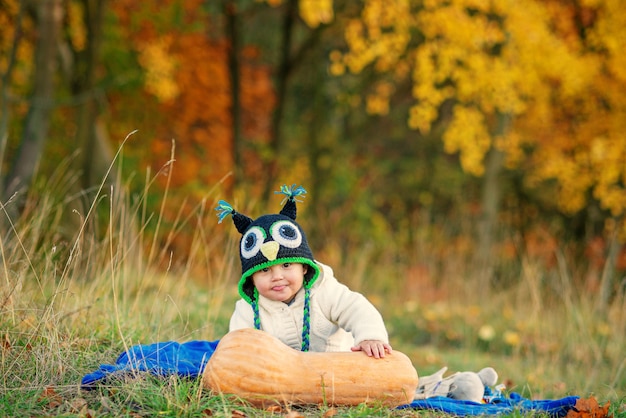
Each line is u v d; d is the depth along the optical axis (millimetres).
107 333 4797
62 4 10578
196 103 16406
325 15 9820
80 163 11141
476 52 11695
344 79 16328
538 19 11633
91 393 3709
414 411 3734
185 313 6047
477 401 4250
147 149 15742
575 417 3797
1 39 12859
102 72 14414
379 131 18562
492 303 10102
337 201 16656
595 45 13008
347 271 11359
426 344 8969
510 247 15977
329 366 3602
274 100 17906
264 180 16594
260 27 17688
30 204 6234
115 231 5652
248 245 3809
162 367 3867
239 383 3508
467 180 18297
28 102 10047
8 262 4824
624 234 13320
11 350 4172
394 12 11398
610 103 13711
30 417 3422
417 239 14836
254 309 3938
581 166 14352
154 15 14484
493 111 13695
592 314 8203
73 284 5215
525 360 7691
